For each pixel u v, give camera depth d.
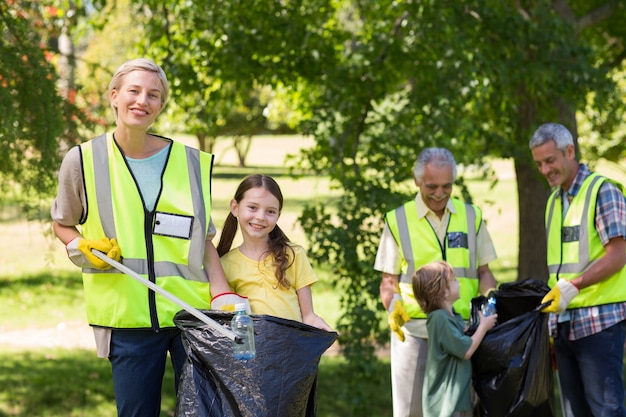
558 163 5.40
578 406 5.50
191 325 3.63
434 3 8.38
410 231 5.44
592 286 5.30
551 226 5.59
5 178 6.81
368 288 7.89
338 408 8.45
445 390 4.93
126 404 3.97
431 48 8.16
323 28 9.19
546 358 5.04
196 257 3.99
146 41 9.31
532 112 9.41
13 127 6.22
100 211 3.93
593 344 5.29
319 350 3.60
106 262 3.85
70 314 13.28
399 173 8.02
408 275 5.44
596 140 12.94
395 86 8.65
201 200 4.04
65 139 6.92
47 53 7.40
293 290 4.30
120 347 3.94
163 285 3.93
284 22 8.72
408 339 5.42
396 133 8.12
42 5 7.80
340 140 8.44
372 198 7.89
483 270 5.56
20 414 7.86
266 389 3.47
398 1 8.77
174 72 8.73
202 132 9.83
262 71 8.93
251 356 3.46
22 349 10.77
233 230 4.45
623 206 5.22
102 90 7.34
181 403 3.56
